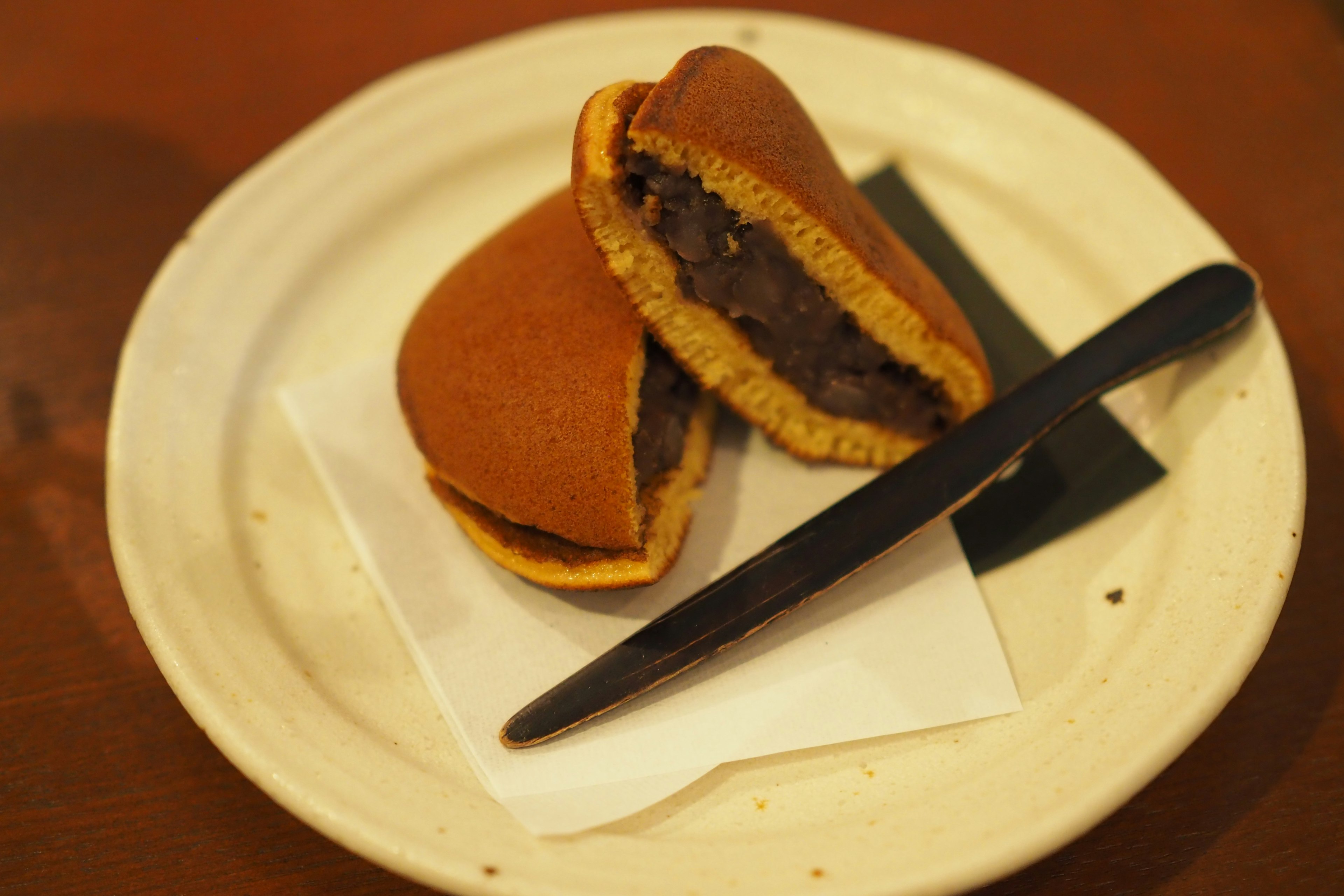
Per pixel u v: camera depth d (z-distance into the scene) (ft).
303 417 0.76
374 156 0.84
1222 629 0.64
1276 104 0.92
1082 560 0.71
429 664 0.68
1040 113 0.84
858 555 0.68
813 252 0.69
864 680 0.67
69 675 0.70
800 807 0.64
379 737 0.65
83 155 0.90
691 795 0.64
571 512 0.68
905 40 0.90
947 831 0.60
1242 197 0.87
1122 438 0.74
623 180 0.67
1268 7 0.97
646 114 0.65
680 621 0.67
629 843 0.61
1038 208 0.83
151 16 0.99
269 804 0.66
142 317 0.76
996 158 0.84
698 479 0.74
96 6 0.99
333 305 0.82
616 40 0.88
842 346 0.73
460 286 0.73
